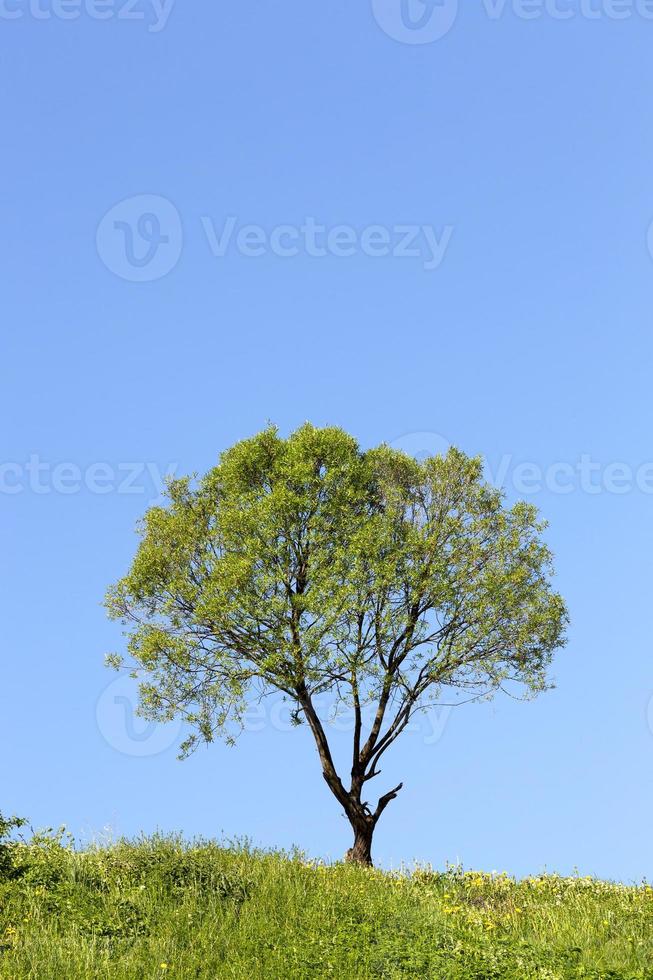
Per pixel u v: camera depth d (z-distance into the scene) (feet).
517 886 58.65
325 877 54.54
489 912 51.37
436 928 44.60
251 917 45.68
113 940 40.81
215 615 68.33
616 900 52.90
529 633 69.51
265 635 69.51
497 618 70.23
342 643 69.41
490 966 38.99
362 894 51.57
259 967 38.99
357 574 68.08
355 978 38.22
